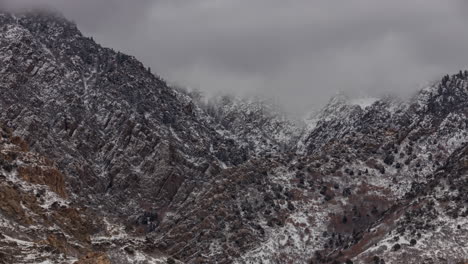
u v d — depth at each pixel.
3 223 178.00
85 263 144.25
